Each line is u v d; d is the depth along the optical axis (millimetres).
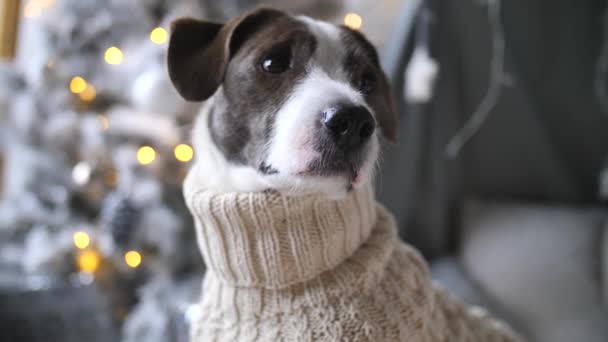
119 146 1782
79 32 1786
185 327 1630
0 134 1982
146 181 1728
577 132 2098
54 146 1833
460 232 2014
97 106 1870
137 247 1716
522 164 2061
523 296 1767
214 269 917
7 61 2131
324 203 833
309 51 890
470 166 2020
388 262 936
